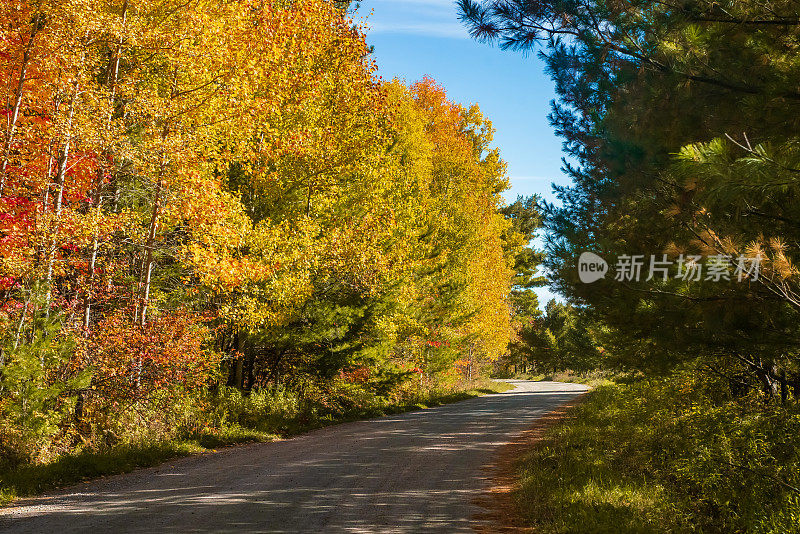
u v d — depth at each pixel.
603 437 14.38
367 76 18.92
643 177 7.86
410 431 17.67
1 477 9.35
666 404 13.95
